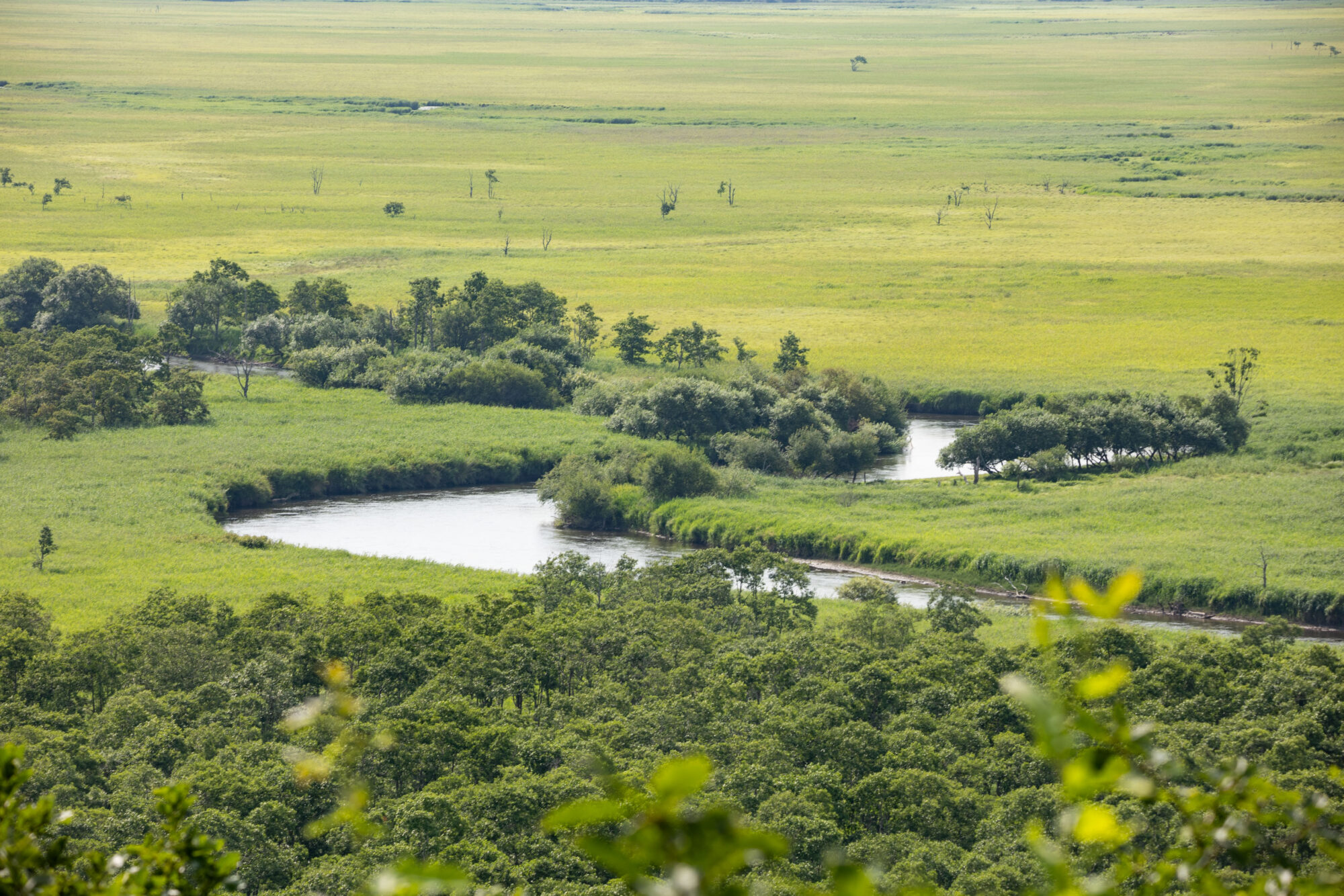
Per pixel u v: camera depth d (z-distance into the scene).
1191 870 16.70
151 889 19.81
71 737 127.31
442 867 15.69
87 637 162.12
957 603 199.75
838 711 138.62
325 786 114.19
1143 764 13.68
